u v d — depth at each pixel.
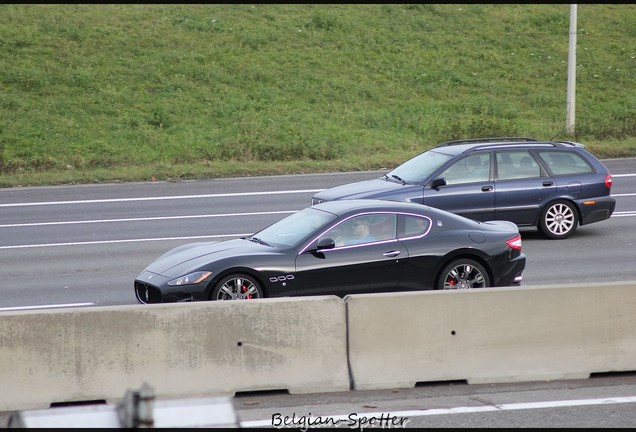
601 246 41.97
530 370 22.30
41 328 20.55
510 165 43.38
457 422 19.14
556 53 110.31
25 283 35.78
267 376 21.34
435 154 44.31
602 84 103.44
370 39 108.94
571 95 80.81
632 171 67.94
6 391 20.23
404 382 21.75
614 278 35.12
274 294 27.67
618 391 21.36
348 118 89.19
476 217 42.34
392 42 109.06
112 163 72.62
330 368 21.62
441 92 98.38
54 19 106.06
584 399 20.70
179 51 101.00
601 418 19.27
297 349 21.59
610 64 108.56
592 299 22.81
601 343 22.78
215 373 21.12
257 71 98.00
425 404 20.45
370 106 93.50
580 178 43.94
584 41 114.31
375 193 41.06
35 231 48.31
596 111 95.75
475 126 82.69
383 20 115.00
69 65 95.19
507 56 108.56
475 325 22.25
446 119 90.44
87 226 49.50
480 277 29.56
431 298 22.17
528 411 19.83
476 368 22.11
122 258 40.81
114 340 20.80
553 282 34.56
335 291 28.27
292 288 27.83
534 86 101.75
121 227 48.97
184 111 87.94
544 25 117.81
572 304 22.72
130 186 64.62
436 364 21.97
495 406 20.23
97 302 32.34
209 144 79.44
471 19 117.75
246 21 111.06
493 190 42.50
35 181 65.88
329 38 108.44
